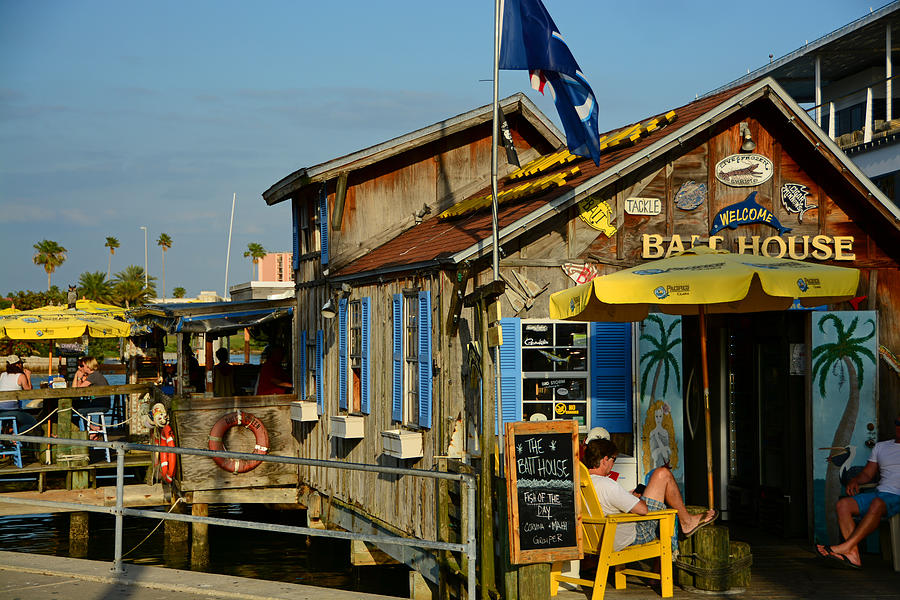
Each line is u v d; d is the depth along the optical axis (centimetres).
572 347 1050
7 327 2100
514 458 772
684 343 1179
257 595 845
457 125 1486
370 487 1261
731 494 1181
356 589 1295
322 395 1467
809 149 1086
